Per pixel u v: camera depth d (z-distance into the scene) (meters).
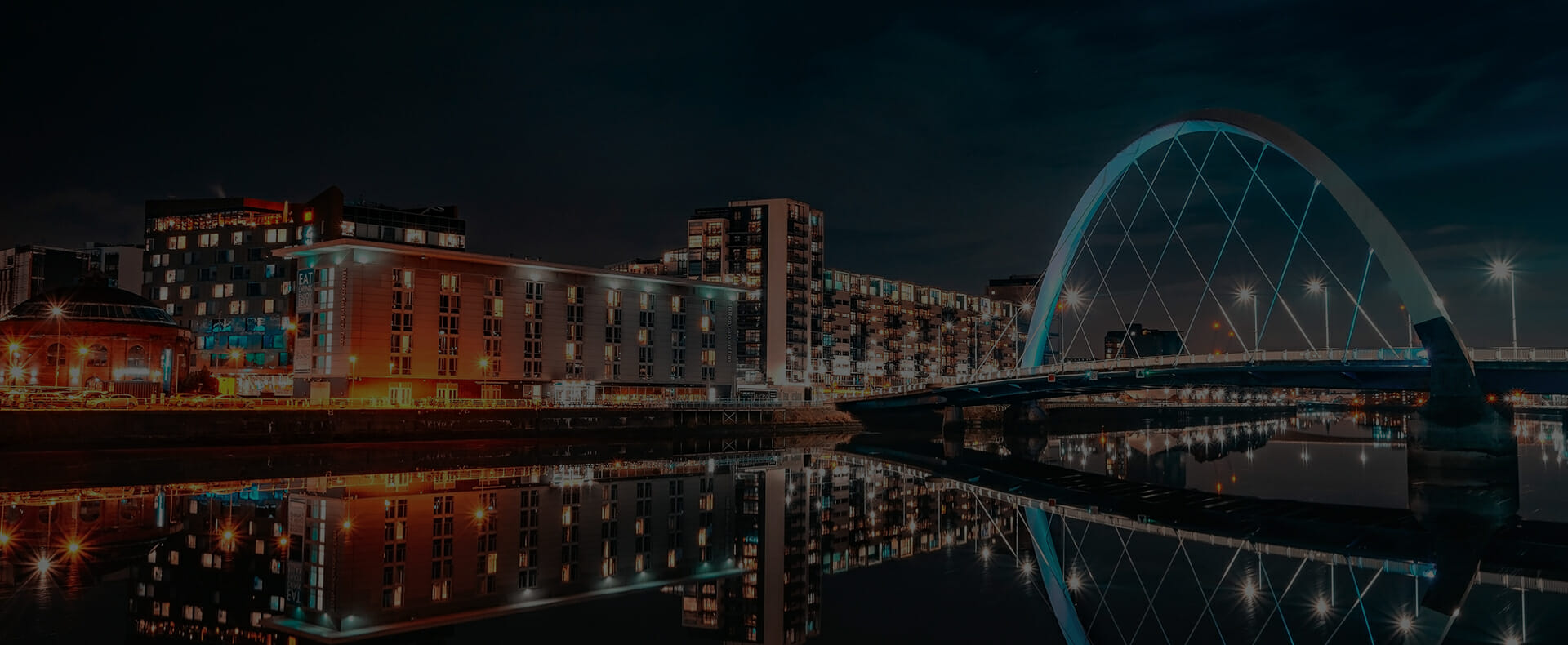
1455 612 36.97
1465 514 66.44
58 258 192.62
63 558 43.28
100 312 118.25
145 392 118.94
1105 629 34.53
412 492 67.62
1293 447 130.88
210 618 34.12
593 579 42.53
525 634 33.50
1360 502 73.00
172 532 50.06
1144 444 139.62
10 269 195.88
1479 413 76.19
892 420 160.25
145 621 33.41
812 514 63.41
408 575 41.44
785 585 42.66
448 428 107.50
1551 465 99.62
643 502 66.00
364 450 96.31
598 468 90.75
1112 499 74.38
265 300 151.38
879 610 37.72
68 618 33.34
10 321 113.94
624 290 145.75
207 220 159.00
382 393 118.81
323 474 80.50
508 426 112.69
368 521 53.94
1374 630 34.19
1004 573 45.09
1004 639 33.28
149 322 120.69
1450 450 76.56
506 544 48.75
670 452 112.94
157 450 85.56
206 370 131.75
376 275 119.62
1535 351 77.00
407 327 121.69
